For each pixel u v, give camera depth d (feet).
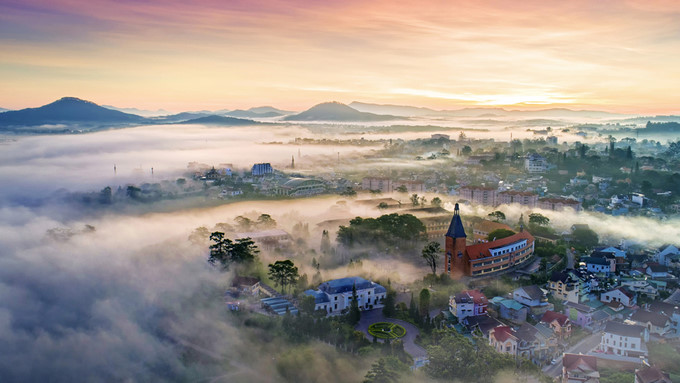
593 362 611.06
